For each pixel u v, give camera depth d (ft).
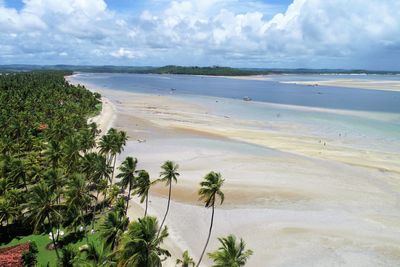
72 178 185.47
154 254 110.22
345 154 327.67
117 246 132.16
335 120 486.38
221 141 376.27
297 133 412.98
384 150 341.00
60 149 239.30
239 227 195.62
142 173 186.91
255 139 383.65
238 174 274.16
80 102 576.20
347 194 238.48
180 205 222.69
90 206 217.97
